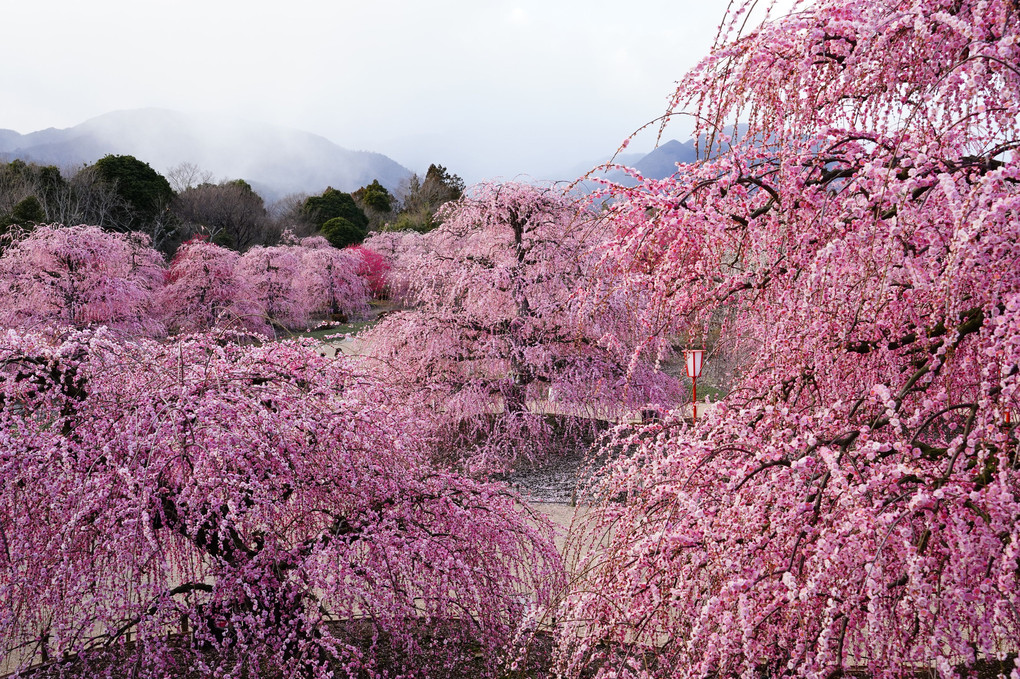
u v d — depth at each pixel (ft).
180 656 13.14
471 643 14.70
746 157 8.16
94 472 11.73
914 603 6.06
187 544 12.97
